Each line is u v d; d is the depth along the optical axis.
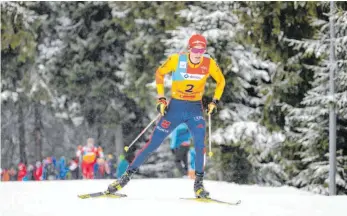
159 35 52.38
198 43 17.83
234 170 38.59
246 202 17.64
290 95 37.50
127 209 15.77
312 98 33.50
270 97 37.00
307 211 15.74
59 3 61.59
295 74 36.56
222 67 37.25
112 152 71.31
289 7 35.88
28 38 55.12
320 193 33.72
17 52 61.38
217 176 39.69
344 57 32.50
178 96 18.59
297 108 35.66
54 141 85.06
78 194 19.59
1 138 72.38
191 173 36.16
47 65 61.41
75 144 83.56
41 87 61.12
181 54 18.36
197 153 18.42
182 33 38.34
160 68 18.58
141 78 53.47
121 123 62.91
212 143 37.44
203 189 18.03
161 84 18.67
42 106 70.56
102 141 71.75
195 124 18.59
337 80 32.25
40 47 61.84
